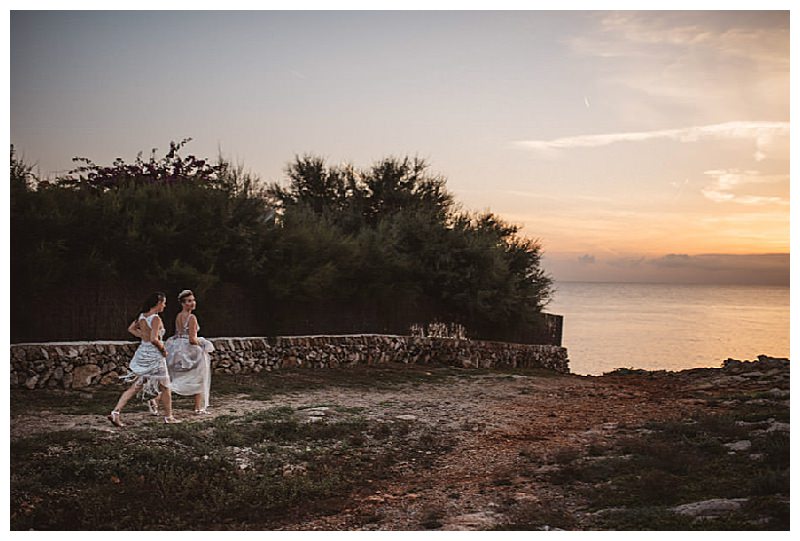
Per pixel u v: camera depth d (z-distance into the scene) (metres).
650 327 51.00
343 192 28.38
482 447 10.66
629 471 8.83
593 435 10.98
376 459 10.02
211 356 15.76
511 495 8.34
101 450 9.30
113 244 15.16
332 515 8.03
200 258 16.50
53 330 14.38
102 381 13.89
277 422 11.32
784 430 9.88
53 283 14.31
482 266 22.20
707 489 7.99
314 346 17.98
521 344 24.05
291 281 17.77
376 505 8.25
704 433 10.35
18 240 14.18
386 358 19.77
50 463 8.82
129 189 16.41
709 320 59.06
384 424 11.66
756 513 7.07
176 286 16.12
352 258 19.33
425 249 21.92
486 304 21.92
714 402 13.47
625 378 19.06
